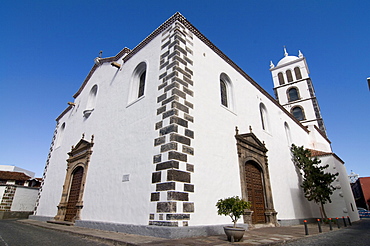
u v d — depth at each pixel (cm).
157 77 1097
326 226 1459
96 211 1103
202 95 1116
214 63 1336
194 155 926
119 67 1495
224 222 962
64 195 1470
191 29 1235
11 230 1005
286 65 3884
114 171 1098
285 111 2158
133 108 1169
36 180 2805
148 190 862
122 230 881
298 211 1680
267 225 1265
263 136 1585
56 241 700
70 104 1972
